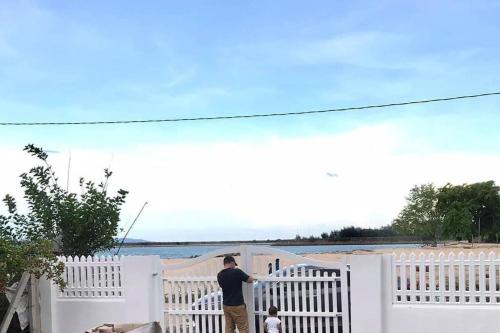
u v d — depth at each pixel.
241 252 11.02
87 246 14.36
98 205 14.36
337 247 106.75
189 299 11.39
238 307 10.52
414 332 9.82
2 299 11.95
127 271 11.55
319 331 10.41
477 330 9.46
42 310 11.97
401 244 105.38
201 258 11.31
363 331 10.02
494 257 9.52
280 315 10.65
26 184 14.10
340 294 10.46
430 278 9.85
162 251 86.25
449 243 102.31
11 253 10.95
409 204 101.69
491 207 98.94
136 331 8.58
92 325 11.70
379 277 10.00
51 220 14.02
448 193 99.19
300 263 10.62
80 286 11.98
